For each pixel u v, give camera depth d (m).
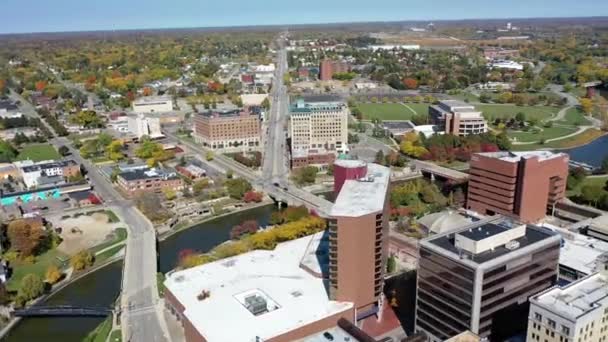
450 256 195.25
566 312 168.50
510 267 194.12
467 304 192.25
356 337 183.00
